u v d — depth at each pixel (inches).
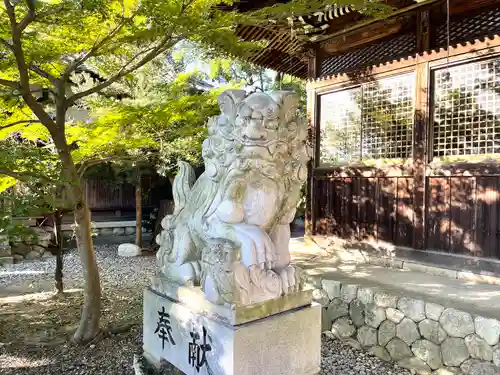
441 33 206.7
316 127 268.7
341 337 181.8
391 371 152.6
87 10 126.0
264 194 92.1
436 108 204.1
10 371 147.9
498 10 186.7
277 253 100.8
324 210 263.4
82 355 161.2
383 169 226.2
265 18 138.7
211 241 96.7
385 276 196.7
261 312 88.8
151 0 120.9
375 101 233.5
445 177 199.3
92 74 343.6
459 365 137.6
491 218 182.4
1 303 233.6
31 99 141.3
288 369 93.5
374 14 154.2
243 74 553.6
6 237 158.7
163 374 104.4
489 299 154.3
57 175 168.7
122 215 557.3
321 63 270.2
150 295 114.7
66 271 323.0
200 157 343.3
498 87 180.4
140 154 258.4
